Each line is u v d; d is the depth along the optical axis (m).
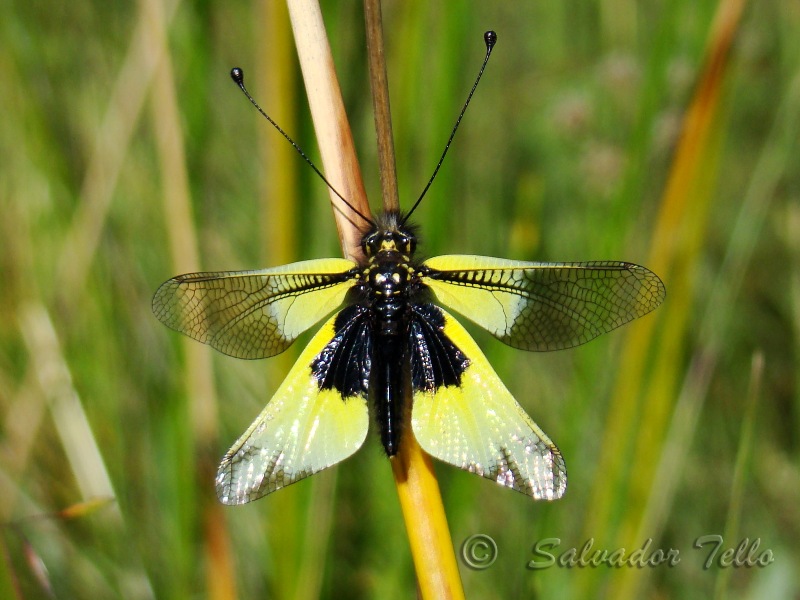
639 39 0.27
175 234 0.22
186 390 0.22
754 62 0.27
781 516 0.25
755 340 0.27
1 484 0.23
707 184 0.22
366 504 0.23
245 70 0.25
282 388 0.19
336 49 0.20
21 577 0.22
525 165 0.27
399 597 0.23
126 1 0.25
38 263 0.24
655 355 0.22
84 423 0.23
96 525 0.23
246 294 0.19
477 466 0.19
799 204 0.27
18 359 0.24
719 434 0.26
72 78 0.25
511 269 0.19
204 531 0.21
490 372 0.19
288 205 0.20
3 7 0.24
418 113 0.21
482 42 0.28
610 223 0.23
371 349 0.19
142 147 0.25
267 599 0.23
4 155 0.24
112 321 0.24
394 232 0.19
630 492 0.22
